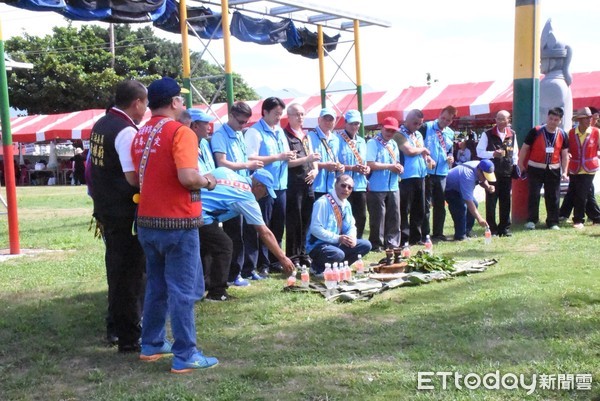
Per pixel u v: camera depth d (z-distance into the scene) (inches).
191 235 184.5
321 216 313.4
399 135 395.9
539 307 233.5
